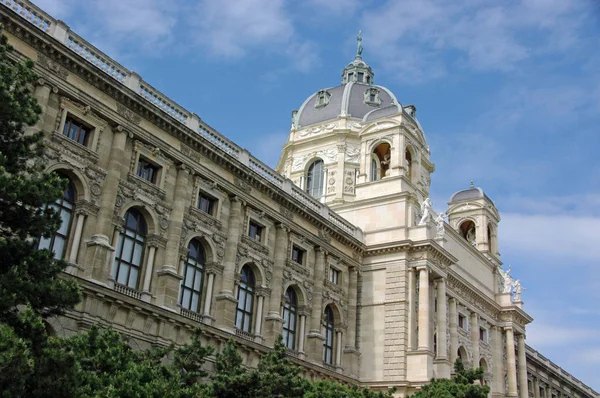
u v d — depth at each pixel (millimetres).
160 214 43906
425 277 61344
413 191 68750
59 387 21234
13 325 21891
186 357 33406
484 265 80938
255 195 52250
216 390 32219
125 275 41531
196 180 47156
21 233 24219
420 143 74188
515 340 83312
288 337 54344
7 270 22859
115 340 27484
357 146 82812
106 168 40656
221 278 47969
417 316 60656
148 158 43750
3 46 26031
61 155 38031
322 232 59344
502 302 80750
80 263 38031
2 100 23844
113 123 41500
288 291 55500
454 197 89250
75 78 39438
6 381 19250
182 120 47281
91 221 39125
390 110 71562
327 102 88312
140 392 24047
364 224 66250
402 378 57969
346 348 60188
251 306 51125
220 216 48781
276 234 54250
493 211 87938
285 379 33031
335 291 60250
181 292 45062
